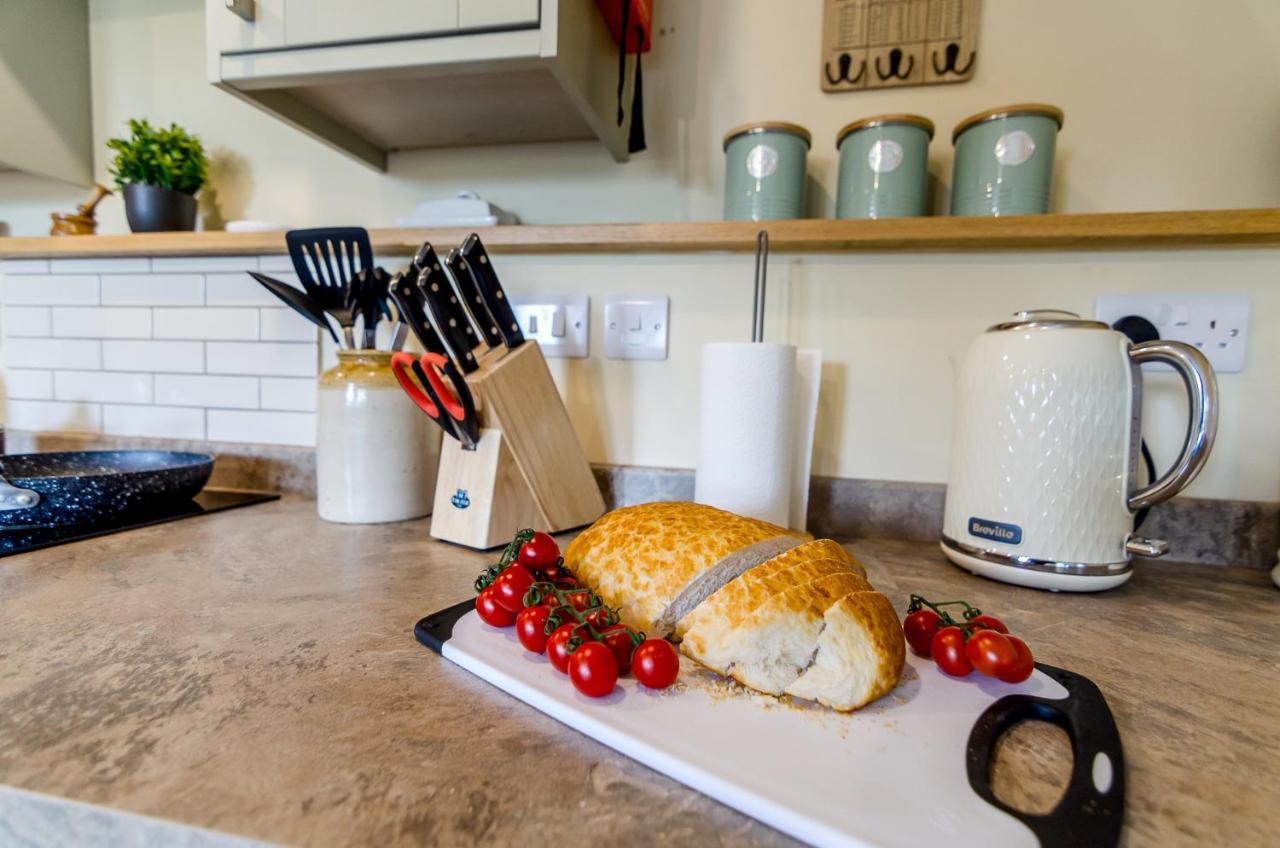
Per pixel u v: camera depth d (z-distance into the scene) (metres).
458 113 0.77
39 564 0.58
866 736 0.31
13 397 1.02
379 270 0.77
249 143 0.95
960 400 0.65
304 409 0.93
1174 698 0.37
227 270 0.94
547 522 0.71
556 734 0.31
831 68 0.78
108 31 0.97
